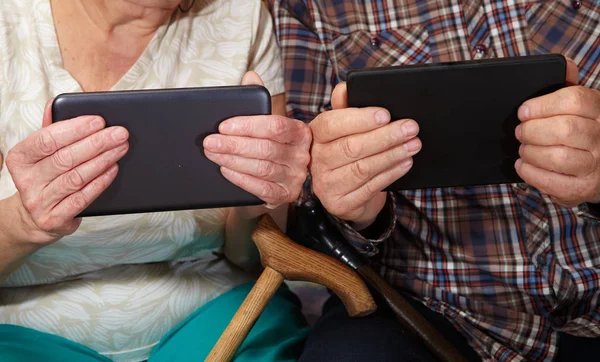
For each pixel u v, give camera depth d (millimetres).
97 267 1552
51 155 1186
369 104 1248
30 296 1533
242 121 1225
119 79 1509
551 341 1568
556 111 1208
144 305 1552
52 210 1226
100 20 1477
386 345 1396
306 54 1656
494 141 1277
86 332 1540
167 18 1524
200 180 1266
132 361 1587
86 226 1470
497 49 1572
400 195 1598
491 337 1590
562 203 1325
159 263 1599
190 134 1229
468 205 1569
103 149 1177
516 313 1570
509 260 1562
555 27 1561
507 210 1554
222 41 1588
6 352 1412
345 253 1498
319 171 1358
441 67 1222
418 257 1614
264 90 1229
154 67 1523
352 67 1634
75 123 1165
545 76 1224
